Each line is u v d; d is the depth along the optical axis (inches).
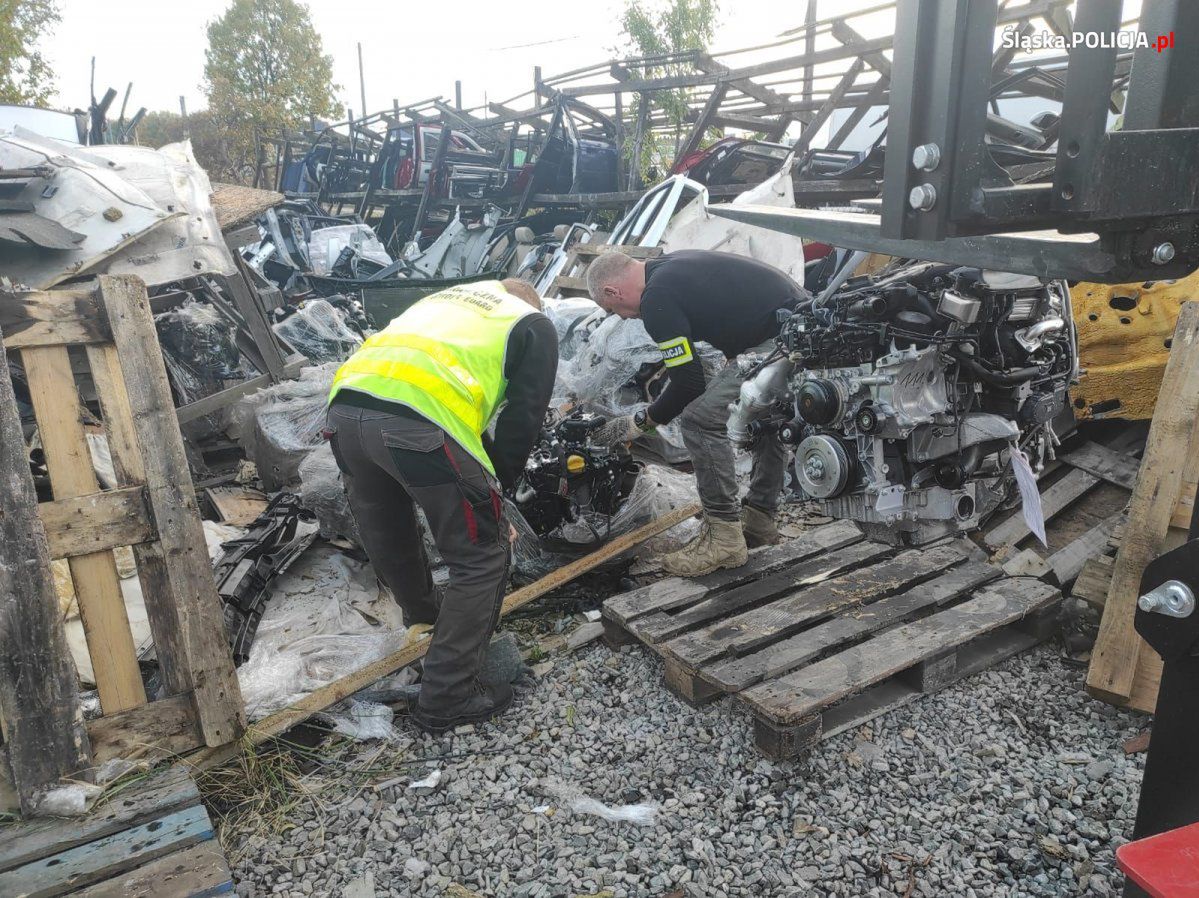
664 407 111.8
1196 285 119.0
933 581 113.0
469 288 102.3
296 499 142.7
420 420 89.9
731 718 99.7
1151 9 37.6
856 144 431.2
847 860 78.0
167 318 189.2
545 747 96.0
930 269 93.3
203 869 71.5
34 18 589.6
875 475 98.4
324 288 358.0
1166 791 47.4
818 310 98.5
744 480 167.6
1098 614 111.3
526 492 122.9
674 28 474.9
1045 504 128.3
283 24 1090.7
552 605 128.2
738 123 363.9
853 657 96.9
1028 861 77.0
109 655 85.4
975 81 33.0
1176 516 92.0
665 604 112.7
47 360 79.8
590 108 420.2
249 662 106.7
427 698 97.3
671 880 76.5
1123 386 125.1
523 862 79.4
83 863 71.9
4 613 76.5
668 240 235.6
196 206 190.4
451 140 486.3
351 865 79.9
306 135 634.8
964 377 96.2
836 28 302.5
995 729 95.8
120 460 83.8
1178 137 36.0
